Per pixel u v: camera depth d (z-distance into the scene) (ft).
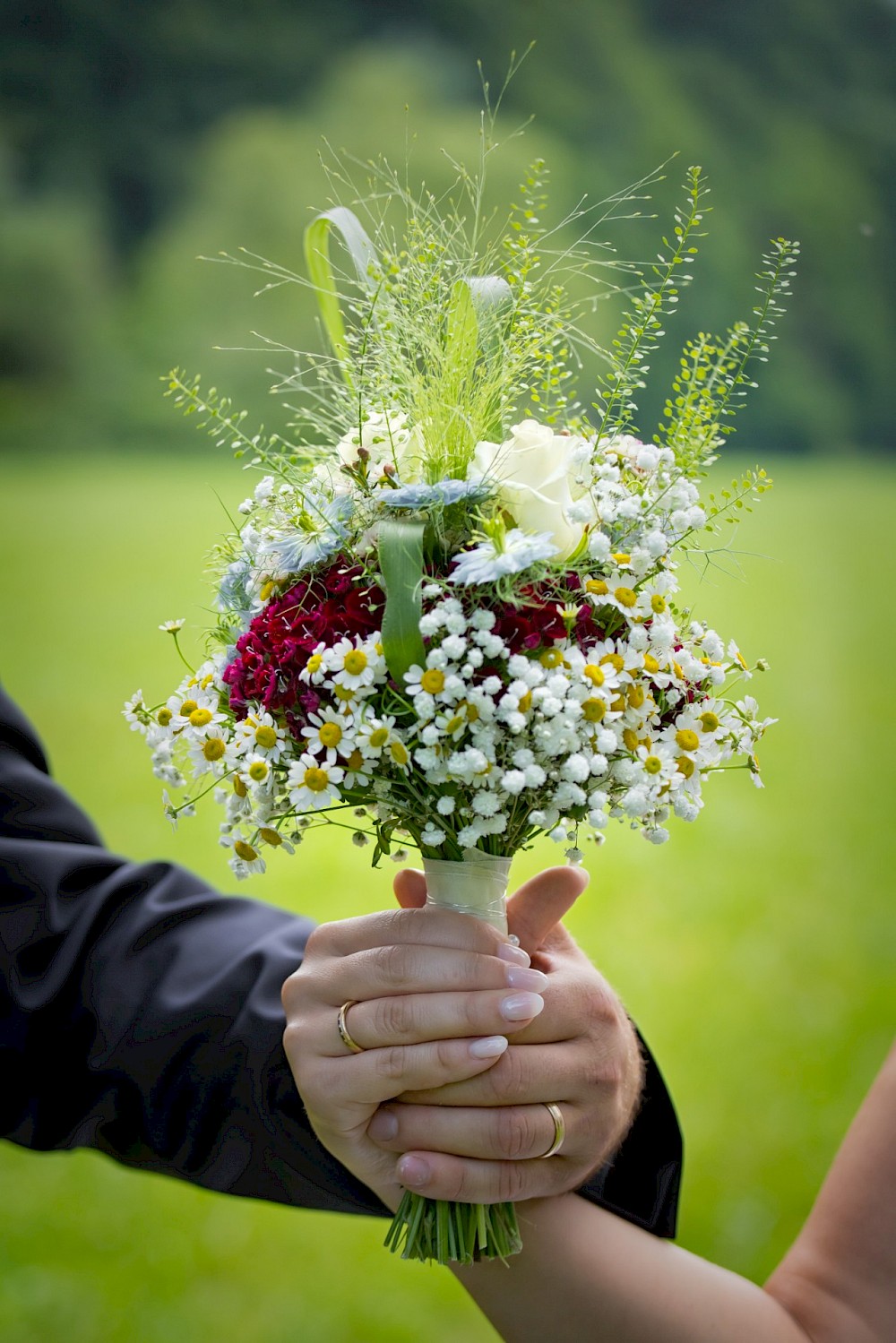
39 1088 3.21
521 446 2.84
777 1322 2.99
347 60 66.74
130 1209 6.52
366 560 2.84
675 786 2.85
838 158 69.97
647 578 2.84
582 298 2.90
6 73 63.00
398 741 2.72
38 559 31.17
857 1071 8.25
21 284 58.44
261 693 2.82
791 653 22.85
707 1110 7.68
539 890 3.10
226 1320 5.80
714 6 70.85
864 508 41.88
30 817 3.36
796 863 12.72
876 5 72.28
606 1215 3.10
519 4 67.62
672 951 10.30
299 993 2.95
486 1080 2.88
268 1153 3.15
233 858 2.89
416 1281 6.22
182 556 31.83
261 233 61.31
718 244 61.00
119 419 58.54
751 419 61.87
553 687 2.69
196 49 65.05
